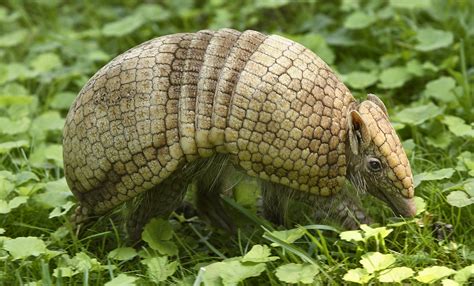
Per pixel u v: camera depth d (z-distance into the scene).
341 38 6.94
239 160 4.33
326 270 4.33
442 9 6.99
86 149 4.41
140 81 4.32
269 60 4.29
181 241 4.76
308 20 7.31
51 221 4.97
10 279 4.33
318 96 4.31
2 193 4.95
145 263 4.37
